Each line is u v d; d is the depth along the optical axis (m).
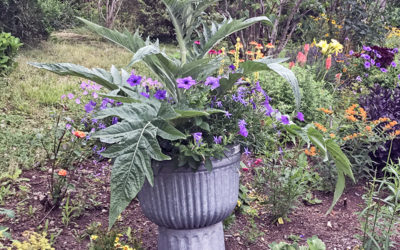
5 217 3.85
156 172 2.71
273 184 3.96
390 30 11.73
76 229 3.73
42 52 11.16
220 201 2.84
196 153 2.58
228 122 2.81
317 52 8.54
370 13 10.54
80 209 3.91
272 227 3.84
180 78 2.66
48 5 15.11
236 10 8.55
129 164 2.23
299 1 8.17
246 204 4.14
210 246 3.02
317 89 6.28
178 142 2.67
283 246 3.08
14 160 4.97
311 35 11.02
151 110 2.47
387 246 3.10
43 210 3.98
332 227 3.80
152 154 2.25
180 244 2.96
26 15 11.57
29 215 3.90
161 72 2.75
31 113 6.68
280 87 6.13
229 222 3.66
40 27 12.13
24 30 11.59
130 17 18.11
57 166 4.86
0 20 11.25
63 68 2.66
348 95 6.18
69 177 4.47
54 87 7.65
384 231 3.27
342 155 2.77
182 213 2.79
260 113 3.01
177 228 2.91
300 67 7.43
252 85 3.04
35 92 7.39
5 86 7.70
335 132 4.69
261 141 3.12
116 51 12.53
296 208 4.14
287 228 3.82
